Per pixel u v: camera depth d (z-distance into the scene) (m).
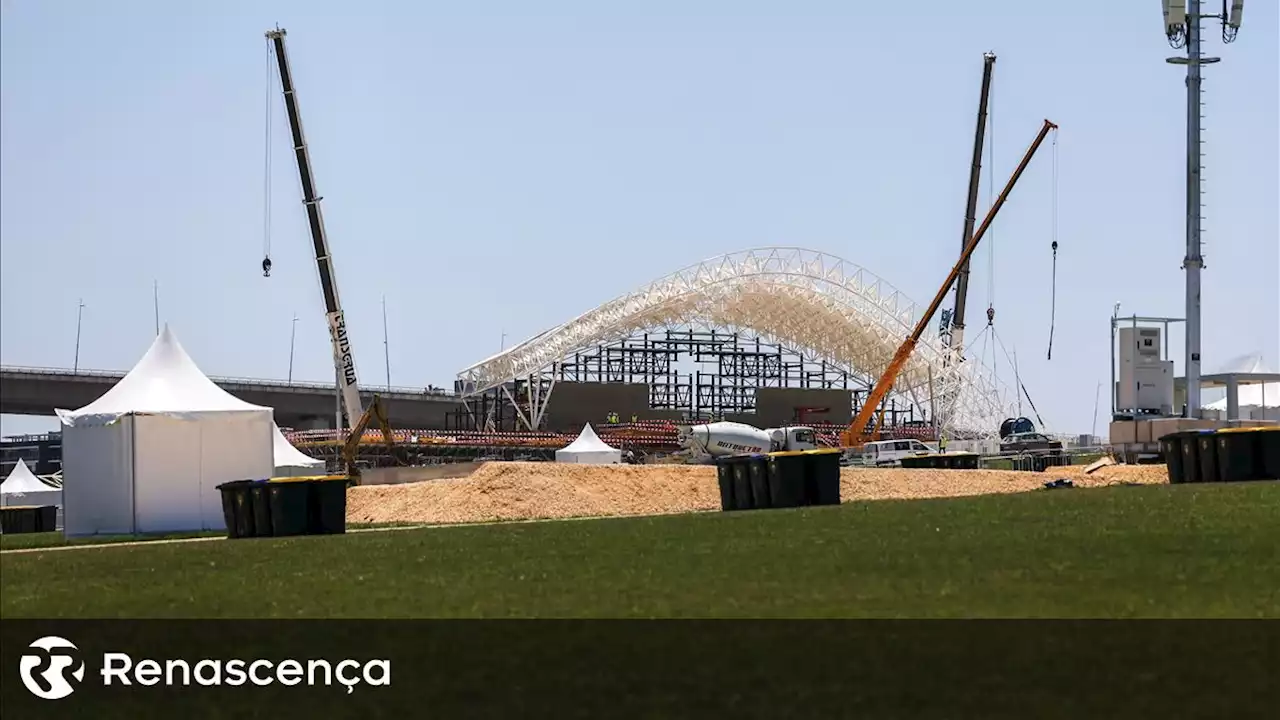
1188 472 55.34
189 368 60.31
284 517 48.16
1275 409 102.06
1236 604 25.64
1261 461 53.62
